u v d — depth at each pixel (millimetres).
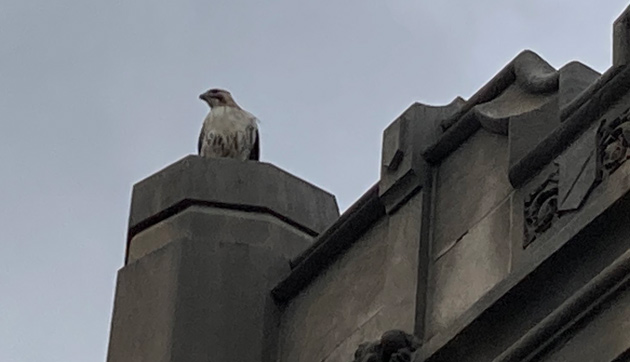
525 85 10102
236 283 11203
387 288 10289
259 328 11062
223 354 10938
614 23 9414
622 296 8648
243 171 11711
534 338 8875
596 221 8914
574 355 8719
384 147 10648
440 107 10664
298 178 11844
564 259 9016
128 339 11180
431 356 9469
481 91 10406
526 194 9664
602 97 9336
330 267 11008
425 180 10422
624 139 9141
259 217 11523
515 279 9148
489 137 10203
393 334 9727
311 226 11648
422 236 10242
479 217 9969
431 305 9977
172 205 11617
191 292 11148
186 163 11766
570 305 8789
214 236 11406
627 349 8461
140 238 11688
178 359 10883
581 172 9305
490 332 9219
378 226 10742
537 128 9805
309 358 10766
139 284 11383
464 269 9891
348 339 10500
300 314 11039
